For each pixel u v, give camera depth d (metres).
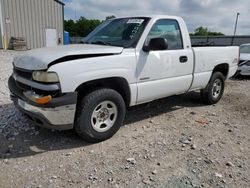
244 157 3.39
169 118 4.85
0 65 10.77
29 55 3.47
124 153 3.38
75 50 3.40
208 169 3.06
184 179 2.84
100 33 4.59
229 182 2.81
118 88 3.93
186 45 4.75
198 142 3.80
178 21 4.64
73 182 2.73
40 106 3.12
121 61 3.66
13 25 21.39
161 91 4.38
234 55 6.07
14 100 3.73
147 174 2.92
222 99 6.50
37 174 2.86
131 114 4.98
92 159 3.21
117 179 2.80
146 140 3.81
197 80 5.09
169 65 4.38
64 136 3.83
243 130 4.36
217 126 4.52
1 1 20.34
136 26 4.14
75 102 3.22
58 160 3.16
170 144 3.70
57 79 3.09
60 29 24.62
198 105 5.82
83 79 3.27
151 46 3.86
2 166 2.99
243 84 8.98
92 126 3.54
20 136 3.77
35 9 22.36
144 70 3.99
